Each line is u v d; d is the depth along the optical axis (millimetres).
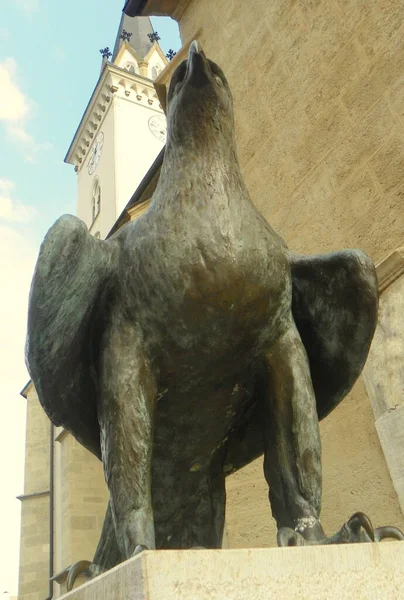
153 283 1554
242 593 1071
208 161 1642
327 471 3650
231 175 1659
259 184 4906
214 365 1636
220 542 1859
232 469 2012
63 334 1573
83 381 1710
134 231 1665
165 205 1619
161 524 1842
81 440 1821
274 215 4664
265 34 5238
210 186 1610
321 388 1948
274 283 1613
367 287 1688
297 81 4758
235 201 1623
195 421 1741
